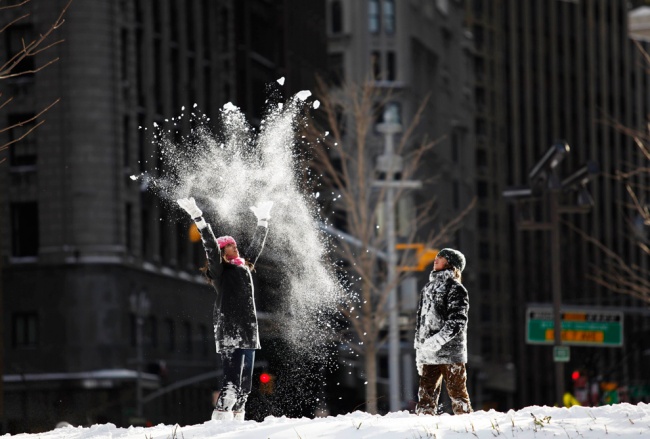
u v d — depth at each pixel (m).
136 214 93.75
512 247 192.12
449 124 165.62
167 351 96.38
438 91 160.88
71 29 90.56
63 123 90.56
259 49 119.12
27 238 91.12
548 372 191.88
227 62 111.06
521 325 190.88
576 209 47.69
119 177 91.69
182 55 102.44
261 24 119.75
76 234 90.00
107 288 89.69
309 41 133.12
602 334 49.66
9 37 91.00
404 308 66.38
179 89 101.75
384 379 99.88
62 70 90.56
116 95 92.00
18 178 91.06
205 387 100.06
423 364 22.09
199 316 102.06
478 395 176.88
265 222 22.91
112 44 91.75
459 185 169.00
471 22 185.25
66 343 89.31
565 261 193.88
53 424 84.25
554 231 47.69
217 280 21.97
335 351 75.69
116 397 88.75
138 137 95.06
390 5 145.62
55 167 90.50
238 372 21.78
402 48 145.75
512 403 187.88
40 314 90.12
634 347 90.62
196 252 102.62
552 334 49.50
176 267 98.62
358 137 76.81
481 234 183.12
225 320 21.78
